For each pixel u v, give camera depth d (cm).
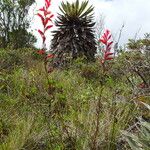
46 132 548
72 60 1352
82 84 934
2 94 766
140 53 901
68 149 512
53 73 972
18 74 938
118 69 961
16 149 498
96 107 571
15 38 2350
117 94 702
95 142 484
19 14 2369
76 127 526
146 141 454
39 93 780
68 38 1655
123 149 498
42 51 461
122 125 538
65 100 747
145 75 780
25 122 570
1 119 595
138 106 602
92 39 1675
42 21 440
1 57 1191
